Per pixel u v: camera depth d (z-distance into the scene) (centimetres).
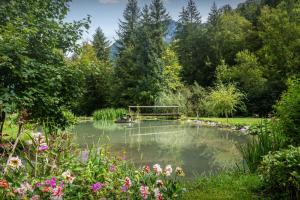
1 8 655
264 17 2916
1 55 504
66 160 370
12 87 549
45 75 568
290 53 2542
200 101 2428
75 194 311
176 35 4459
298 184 367
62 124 661
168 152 878
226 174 558
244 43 3331
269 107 2398
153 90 2803
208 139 1131
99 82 3161
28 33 598
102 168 364
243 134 1234
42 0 713
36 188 287
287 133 550
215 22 4038
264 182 438
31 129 443
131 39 3684
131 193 335
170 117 2200
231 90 1869
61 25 742
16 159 306
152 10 3519
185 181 545
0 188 273
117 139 1146
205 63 3578
